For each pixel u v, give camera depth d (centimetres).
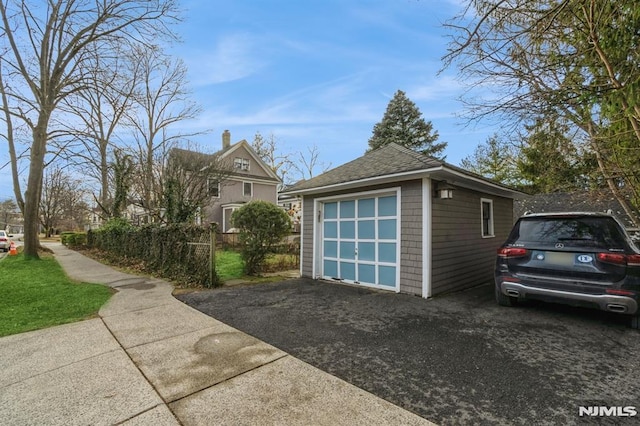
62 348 357
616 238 399
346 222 777
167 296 616
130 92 1427
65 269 1026
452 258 673
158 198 1479
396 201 664
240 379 281
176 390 263
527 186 1833
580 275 407
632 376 281
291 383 273
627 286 378
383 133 2867
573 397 248
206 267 717
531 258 452
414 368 300
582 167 884
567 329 404
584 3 381
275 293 642
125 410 236
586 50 431
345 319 459
